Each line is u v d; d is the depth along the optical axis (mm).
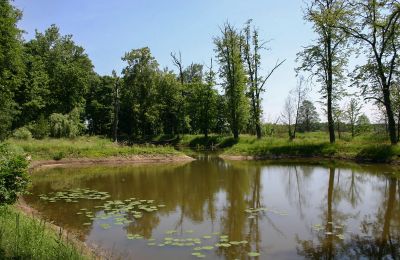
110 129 65375
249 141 39656
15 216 8766
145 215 12086
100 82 66438
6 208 8969
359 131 45375
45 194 15562
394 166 23359
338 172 21375
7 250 6410
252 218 11641
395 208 12695
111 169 24312
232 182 18594
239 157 31828
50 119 40062
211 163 27875
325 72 31969
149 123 61281
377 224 10734
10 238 6953
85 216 11883
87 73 56781
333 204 13508
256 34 40469
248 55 40812
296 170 22734
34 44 52969
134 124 62250
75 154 27938
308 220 11305
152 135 59531
